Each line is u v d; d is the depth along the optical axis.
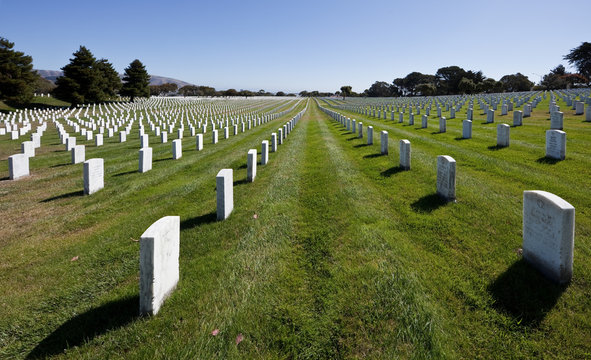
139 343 3.45
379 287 4.23
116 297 4.31
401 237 5.70
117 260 5.42
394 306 3.87
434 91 107.38
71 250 5.90
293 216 7.04
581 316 3.59
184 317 3.82
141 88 89.06
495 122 22.48
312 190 8.97
